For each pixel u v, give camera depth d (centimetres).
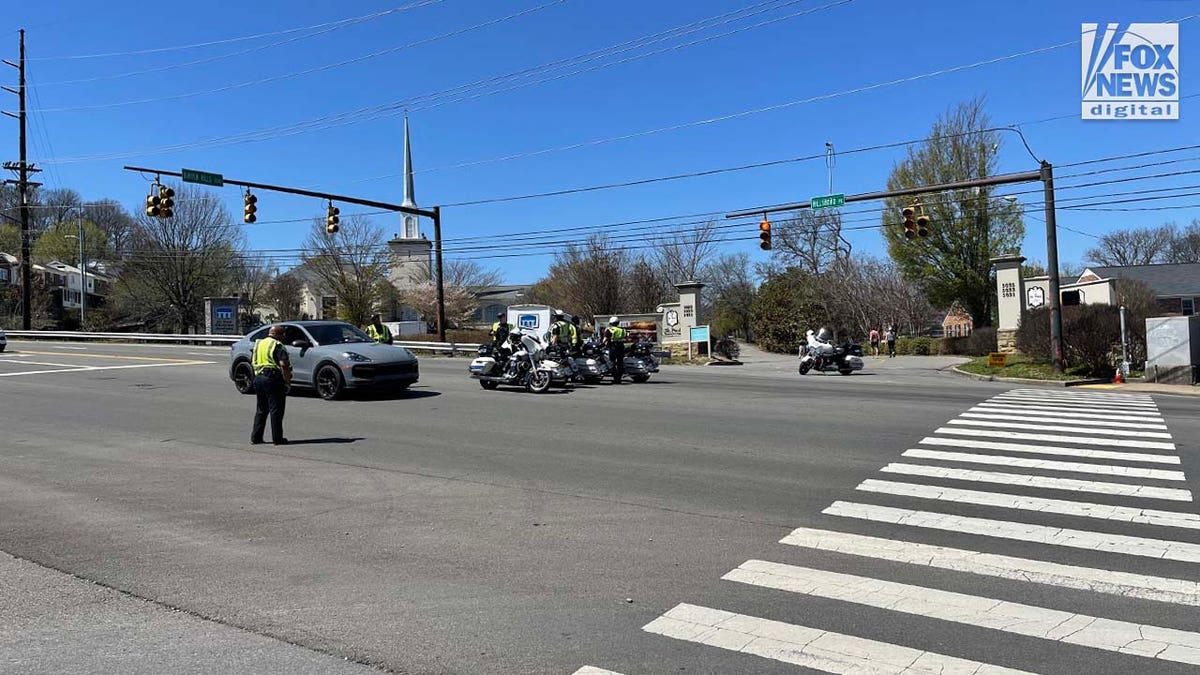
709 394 1688
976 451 989
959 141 4419
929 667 389
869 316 4822
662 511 702
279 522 670
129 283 6203
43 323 6256
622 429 1175
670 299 6925
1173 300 5409
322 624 451
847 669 388
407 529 647
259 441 1071
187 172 2362
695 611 466
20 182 4600
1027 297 3083
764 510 704
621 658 403
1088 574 527
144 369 2339
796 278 5112
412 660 404
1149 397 1744
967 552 578
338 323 1697
